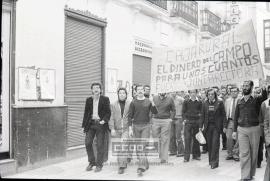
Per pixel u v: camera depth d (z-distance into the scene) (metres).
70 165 9.01
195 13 19.84
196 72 8.73
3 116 7.89
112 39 12.31
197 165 9.01
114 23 12.41
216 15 22.39
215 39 8.41
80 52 10.73
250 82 7.26
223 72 8.23
